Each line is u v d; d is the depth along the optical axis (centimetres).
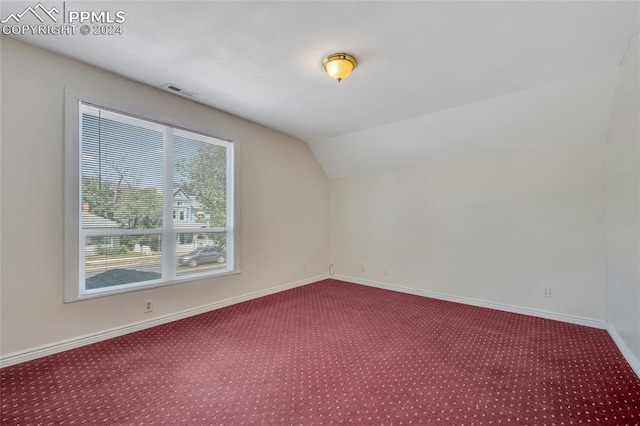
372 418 161
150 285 291
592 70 243
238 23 191
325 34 202
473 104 315
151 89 289
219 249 360
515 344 257
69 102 238
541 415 164
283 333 281
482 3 171
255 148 398
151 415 163
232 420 160
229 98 312
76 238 243
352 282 503
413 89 284
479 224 375
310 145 488
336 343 259
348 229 511
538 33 198
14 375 201
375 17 184
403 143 405
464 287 386
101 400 176
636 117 208
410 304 378
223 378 202
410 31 197
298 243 470
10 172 213
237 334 278
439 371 211
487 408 170
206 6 175
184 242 324
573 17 181
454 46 214
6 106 212
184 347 249
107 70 257
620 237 249
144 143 290
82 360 223
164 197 306
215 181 355
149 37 208
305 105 328
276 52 225
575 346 252
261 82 274
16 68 215
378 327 298
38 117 225
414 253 433
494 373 208
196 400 177
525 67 241
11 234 213
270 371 211
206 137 343
